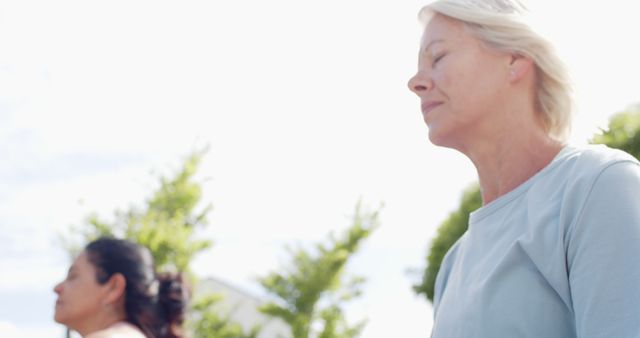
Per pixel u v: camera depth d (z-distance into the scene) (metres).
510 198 1.57
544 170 1.53
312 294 15.56
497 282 1.47
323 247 15.83
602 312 1.30
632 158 1.43
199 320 15.23
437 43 1.64
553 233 1.42
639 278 1.30
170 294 2.55
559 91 1.59
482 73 1.59
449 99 1.61
